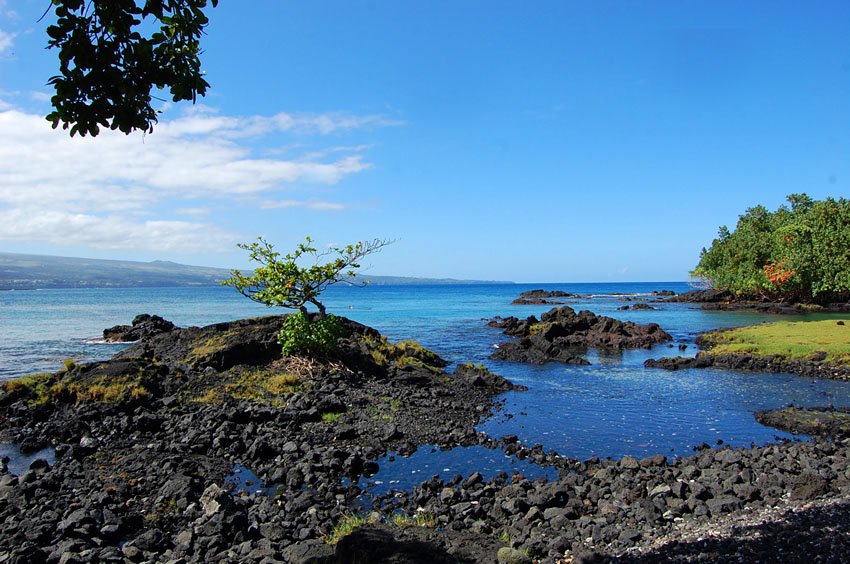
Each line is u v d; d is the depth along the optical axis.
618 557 7.57
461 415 17.12
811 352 27.06
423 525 8.80
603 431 15.73
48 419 14.86
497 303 104.12
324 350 21.05
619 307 79.31
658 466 12.18
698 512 9.41
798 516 8.43
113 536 8.67
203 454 12.87
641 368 27.58
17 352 32.75
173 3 6.30
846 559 6.66
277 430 14.50
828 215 67.69
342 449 13.10
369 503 10.36
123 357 19.84
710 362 27.53
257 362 20.38
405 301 116.38
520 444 14.23
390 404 17.59
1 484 10.41
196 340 22.98
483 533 8.84
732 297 84.19
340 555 7.11
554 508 9.70
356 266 21.86
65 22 5.69
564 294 122.56
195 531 8.67
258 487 11.09
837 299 69.00
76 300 121.75
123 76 6.03
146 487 10.64
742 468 11.88
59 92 5.86
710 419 17.08
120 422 14.41
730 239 89.62
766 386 22.16
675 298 93.88
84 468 11.67
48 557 7.78
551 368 27.64
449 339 41.00
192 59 6.58
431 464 12.65
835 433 15.20
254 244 21.30
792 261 67.94
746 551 7.21
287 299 21.02
